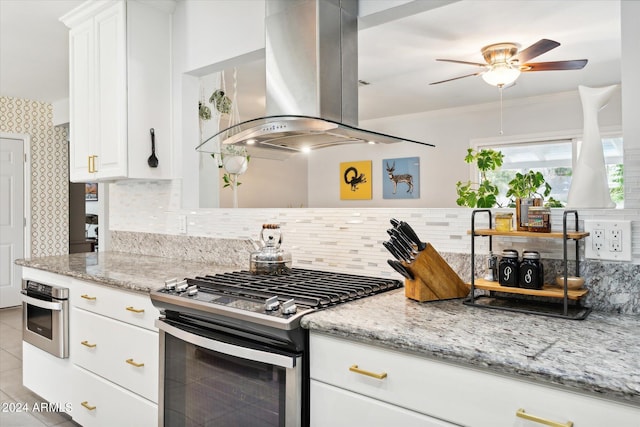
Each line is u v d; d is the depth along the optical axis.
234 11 2.33
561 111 4.96
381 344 1.11
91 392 2.09
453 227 1.67
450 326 1.16
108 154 2.53
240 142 1.92
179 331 1.54
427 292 1.45
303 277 1.82
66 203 5.42
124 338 1.90
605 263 1.35
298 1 1.83
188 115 2.64
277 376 1.29
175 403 1.62
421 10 1.85
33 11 2.79
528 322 1.21
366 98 5.16
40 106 5.18
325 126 1.62
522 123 5.23
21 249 5.02
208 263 2.46
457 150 5.73
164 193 2.74
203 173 2.87
